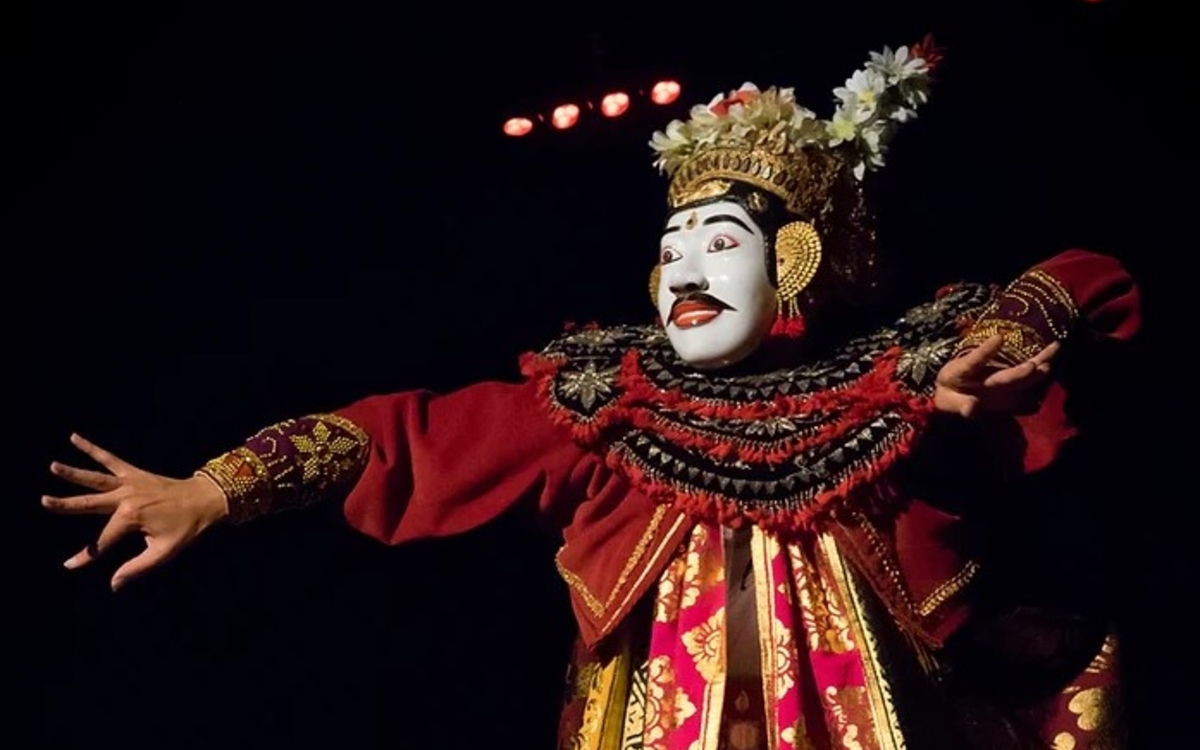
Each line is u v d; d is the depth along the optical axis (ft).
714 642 12.62
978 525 13.73
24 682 19.38
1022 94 19.12
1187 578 18.53
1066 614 13.51
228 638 19.51
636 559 12.92
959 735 12.77
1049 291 12.94
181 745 19.29
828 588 12.73
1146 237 18.86
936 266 18.75
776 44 19.74
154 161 20.43
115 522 12.55
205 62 20.36
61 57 20.04
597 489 13.28
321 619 19.54
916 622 12.67
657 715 12.51
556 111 20.21
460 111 20.57
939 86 19.10
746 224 13.25
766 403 12.94
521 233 20.38
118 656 19.49
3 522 19.61
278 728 19.27
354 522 13.28
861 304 13.97
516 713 19.19
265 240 20.51
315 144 20.59
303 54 20.44
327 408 20.15
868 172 14.12
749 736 12.53
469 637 19.42
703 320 13.08
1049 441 12.80
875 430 12.71
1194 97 18.99
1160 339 18.76
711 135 13.66
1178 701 18.22
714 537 12.87
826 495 12.62
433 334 20.30
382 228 20.53
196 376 20.16
